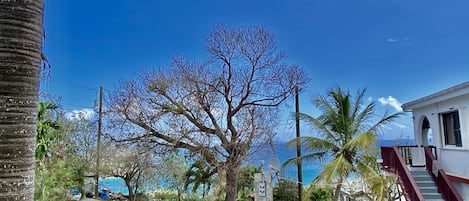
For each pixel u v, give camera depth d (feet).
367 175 46.50
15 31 9.93
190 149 59.57
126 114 60.34
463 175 41.45
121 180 79.00
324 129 51.16
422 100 50.31
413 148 49.93
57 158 38.60
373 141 44.52
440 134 47.52
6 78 9.71
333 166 45.68
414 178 46.37
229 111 61.77
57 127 33.88
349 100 50.49
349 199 59.41
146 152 60.80
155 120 59.62
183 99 59.47
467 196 41.37
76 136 68.39
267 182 36.73
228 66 62.44
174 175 67.77
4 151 9.52
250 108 62.23
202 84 60.64
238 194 68.08
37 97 10.39
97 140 69.05
